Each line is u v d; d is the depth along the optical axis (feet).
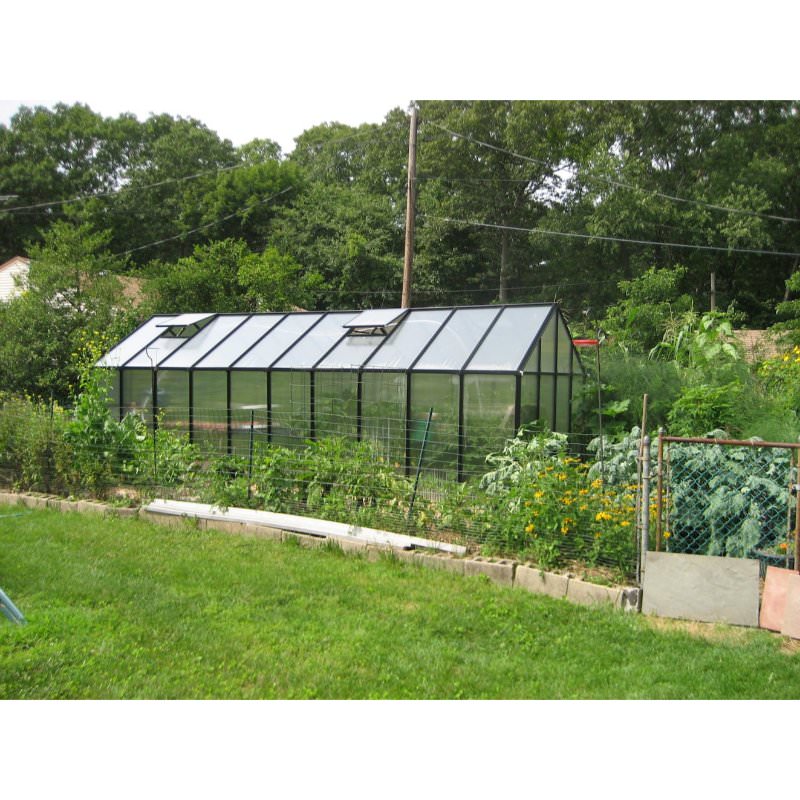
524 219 111.65
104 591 19.99
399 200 121.70
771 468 19.21
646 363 42.93
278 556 23.84
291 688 14.28
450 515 24.09
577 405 39.78
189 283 81.10
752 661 15.49
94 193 130.93
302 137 167.02
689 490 20.15
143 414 42.39
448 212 110.32
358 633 17.08
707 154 95.04
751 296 96.84
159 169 133.69
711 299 90.53
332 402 37.47
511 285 112.27
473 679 14.79
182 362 41.78
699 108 97.14
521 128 99.09
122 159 141.08
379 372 36.09
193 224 128.26
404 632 17.33
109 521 28.58
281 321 43.55
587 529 21.08
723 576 17.97
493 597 19.69
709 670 15.15
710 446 20.25
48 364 54.34
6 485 34.58
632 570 20.07
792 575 17.42
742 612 17.70
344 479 27.07
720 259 96.78
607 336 64.13
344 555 24.09
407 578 21.48
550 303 36.60
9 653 15.70
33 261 61.67
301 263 113.80
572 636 16.99
